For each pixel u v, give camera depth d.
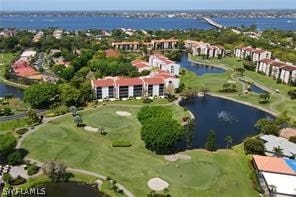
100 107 160.38
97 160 109.44
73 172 101.94
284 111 155.25
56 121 141.50
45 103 159.62
